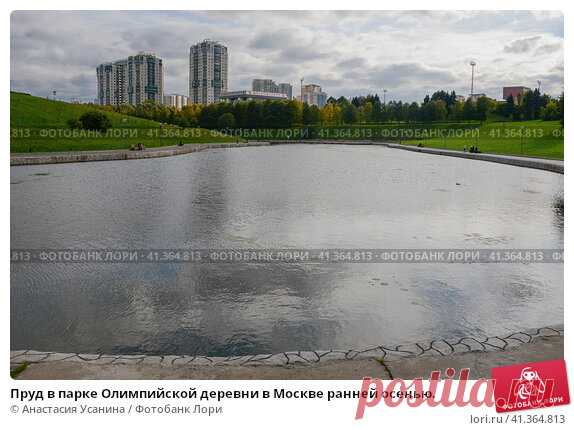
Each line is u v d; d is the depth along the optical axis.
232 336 5.18
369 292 6.47
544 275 7.23
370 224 10.72
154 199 14.06
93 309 5.88
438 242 9.15
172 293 6.38
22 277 7.00
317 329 5.35
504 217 11.70
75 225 10.41
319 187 17.22
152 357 4.44
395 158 32.91
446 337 5.21
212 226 10.36
